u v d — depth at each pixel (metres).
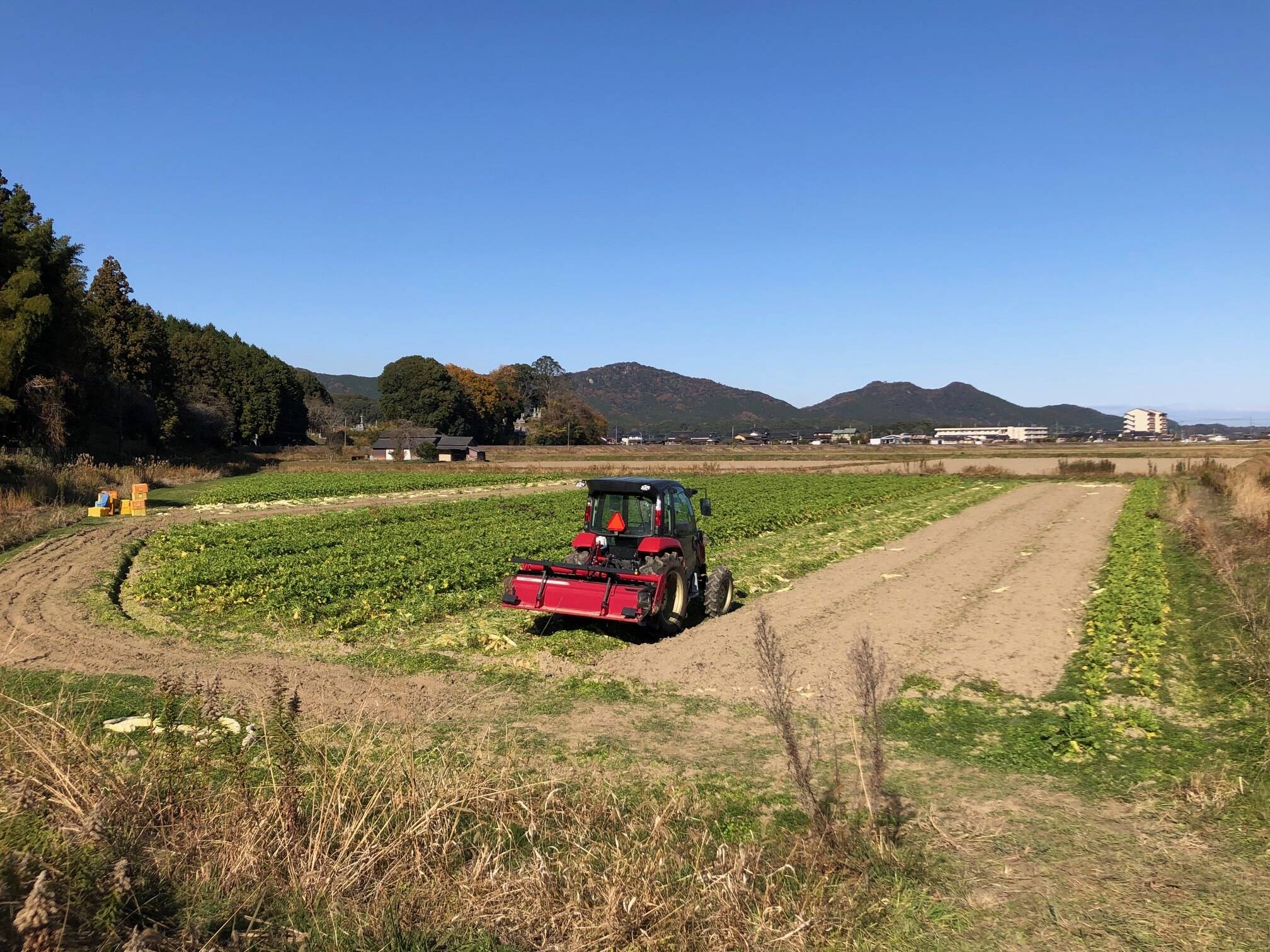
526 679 10.72
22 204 43.44
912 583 17.97
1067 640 12.86
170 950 4.07
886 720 9.20
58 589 16.17
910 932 5.01
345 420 127.69
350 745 6.74
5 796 4.96
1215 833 6.38
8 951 3.73
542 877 5.07
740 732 8.80
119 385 52.91
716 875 5.21
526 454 100.31
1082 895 5.48
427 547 21.23
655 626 12.98
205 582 16.44
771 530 27.84
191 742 7.05
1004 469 67.25
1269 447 113.81
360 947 4.33
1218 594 15.38
